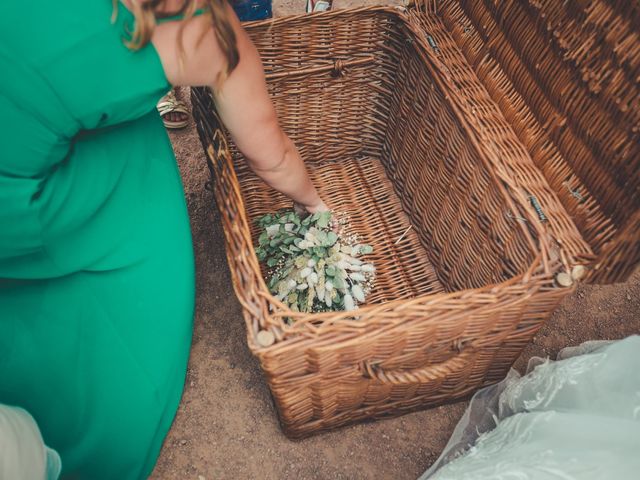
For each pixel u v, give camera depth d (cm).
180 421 155
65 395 123
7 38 81
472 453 130
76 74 87
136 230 125
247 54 101
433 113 149
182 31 88
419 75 151
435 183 154
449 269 155
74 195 108
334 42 154
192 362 164
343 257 146
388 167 177
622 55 109
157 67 93
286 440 153
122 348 127
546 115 132
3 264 111
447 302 110
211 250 182
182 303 137
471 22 150
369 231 167
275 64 153
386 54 161
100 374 125
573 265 117
